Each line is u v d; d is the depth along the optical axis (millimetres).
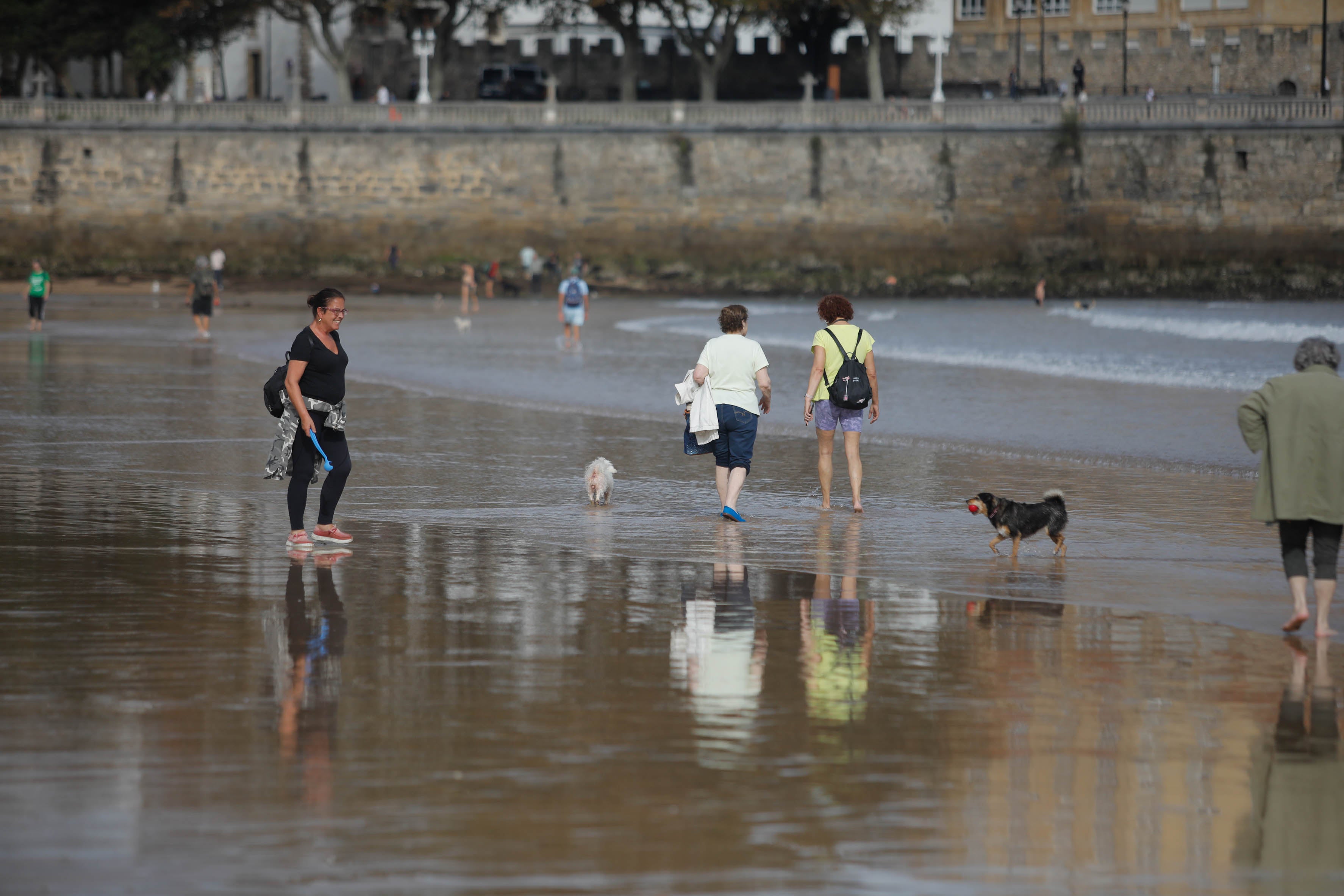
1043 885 20422
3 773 23984
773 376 118125
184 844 21125
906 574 42750
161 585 39406
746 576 42156
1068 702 29156
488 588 39781
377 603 37625
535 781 23938
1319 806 23484
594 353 136875
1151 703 29125
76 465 63688
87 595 38031
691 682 30266
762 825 22250
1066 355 144625
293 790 23344
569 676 30547
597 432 79000
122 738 25891
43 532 47406
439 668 31094
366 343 147500
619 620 36125
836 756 25531
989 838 21984
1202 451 73250
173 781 23719
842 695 29391
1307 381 35688
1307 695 29906
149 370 110375
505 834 21656
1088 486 61531
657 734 26641
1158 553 46500
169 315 187375
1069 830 22359
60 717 27109
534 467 65750
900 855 21266
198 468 63250
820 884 20188
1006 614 37344
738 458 52375
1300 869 21125
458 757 25109
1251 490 60438
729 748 25875
